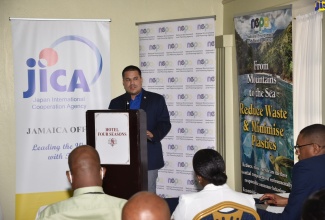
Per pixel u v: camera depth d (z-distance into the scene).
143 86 6.27
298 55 4.93
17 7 6.12
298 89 4.94
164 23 6.12
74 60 6.03
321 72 4.66
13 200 6.24
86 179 2.42
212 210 2.80
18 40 5.89
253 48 5.44
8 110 6.18
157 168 5.56
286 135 4.96
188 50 6.04
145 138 3.77
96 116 3.73
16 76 5.89
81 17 6.32
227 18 6.70
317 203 1.55
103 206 2.39
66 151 6.02
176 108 6.16
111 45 6.48
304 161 3.22
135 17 6.53
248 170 5.72
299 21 4.89
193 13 6.73
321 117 4.70
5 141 6.19
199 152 3.03
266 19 5.18
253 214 2.84
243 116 5.74
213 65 5.96
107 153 3.73
